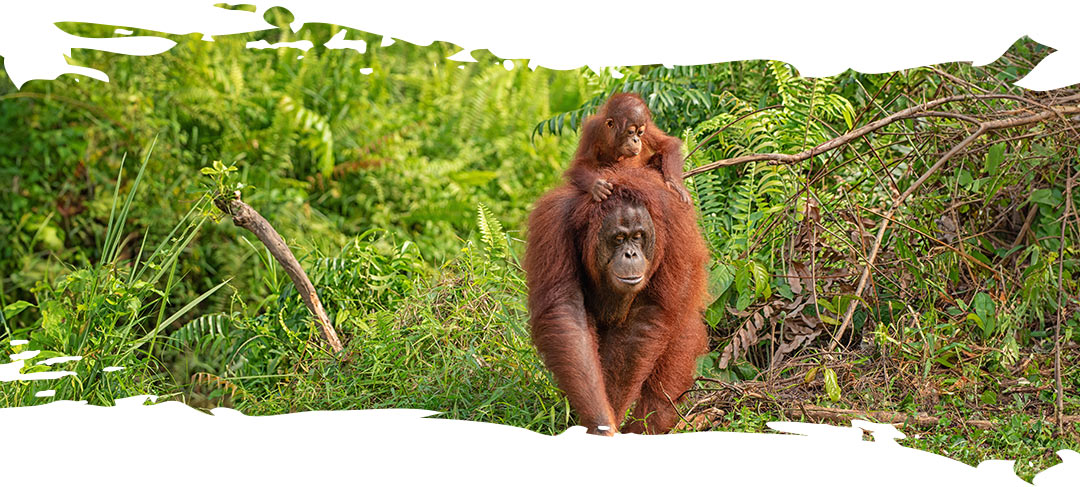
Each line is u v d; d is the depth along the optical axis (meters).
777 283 5.70
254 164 9.48
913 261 5.66
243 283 8.01
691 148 6.32
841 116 6.76
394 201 9.56
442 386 4.98
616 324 4.52
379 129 10.27
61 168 8.98
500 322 5.39
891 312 5.56
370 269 6.55
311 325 5.95
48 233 8.55
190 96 9.53
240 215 5.91
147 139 9.04
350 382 5.27
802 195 6.12
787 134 6.46
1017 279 5.69
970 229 6.07
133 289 5.91
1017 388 5.08
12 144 8.98
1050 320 5.71
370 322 5.82
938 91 6.16
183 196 8.71
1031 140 5.84
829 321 5.59
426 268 6.78
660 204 4.46
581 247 4.38
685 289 4.53
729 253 5.82
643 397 4.68
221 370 6.20
